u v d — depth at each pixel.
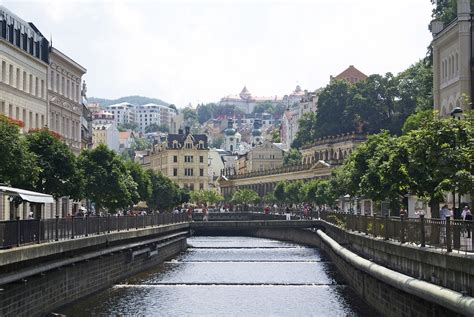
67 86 103.69
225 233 149.50
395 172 44.81
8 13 80.75
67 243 42.38
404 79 163.88
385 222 44.25
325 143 172.25
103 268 55.53
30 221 37.50
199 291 56.12
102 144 81.56
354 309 46.97
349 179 74.38
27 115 86.25
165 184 149.12
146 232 69.31
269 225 103.44
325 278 65.44
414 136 41.12
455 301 25.25
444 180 35.41
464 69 73.00
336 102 176.38
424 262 32.19
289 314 45.72
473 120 39.03
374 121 165.50
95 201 80.31
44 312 40.56
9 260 32.53
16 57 82.50
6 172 49.78
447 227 29.89
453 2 90.75
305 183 158.62
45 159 60.38
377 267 40.75
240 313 46.16
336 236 77.75
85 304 47.97
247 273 69.56
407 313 34.62
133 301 50.16
